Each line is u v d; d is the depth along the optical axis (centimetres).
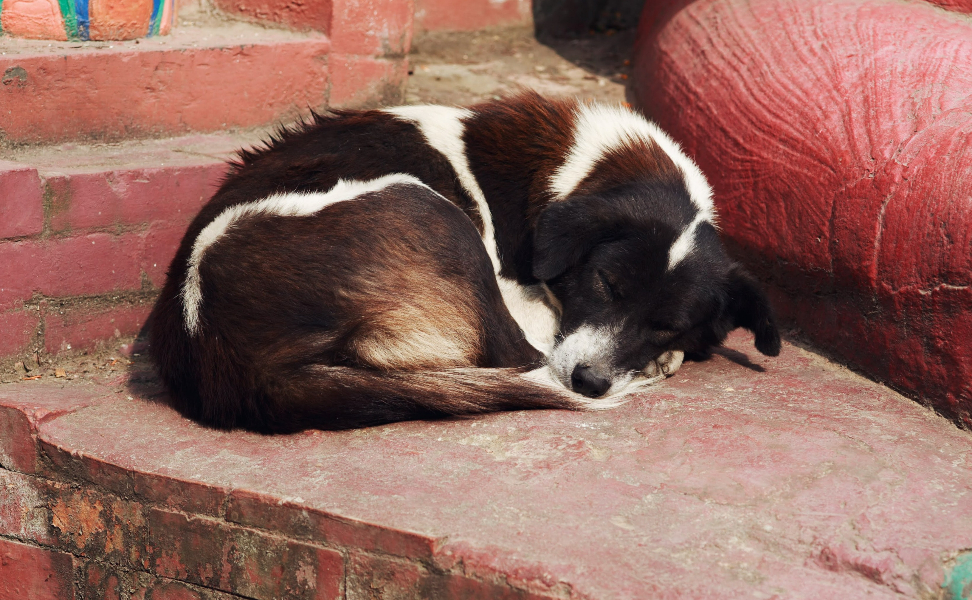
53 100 296
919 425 271
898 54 292
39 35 302
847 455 263
